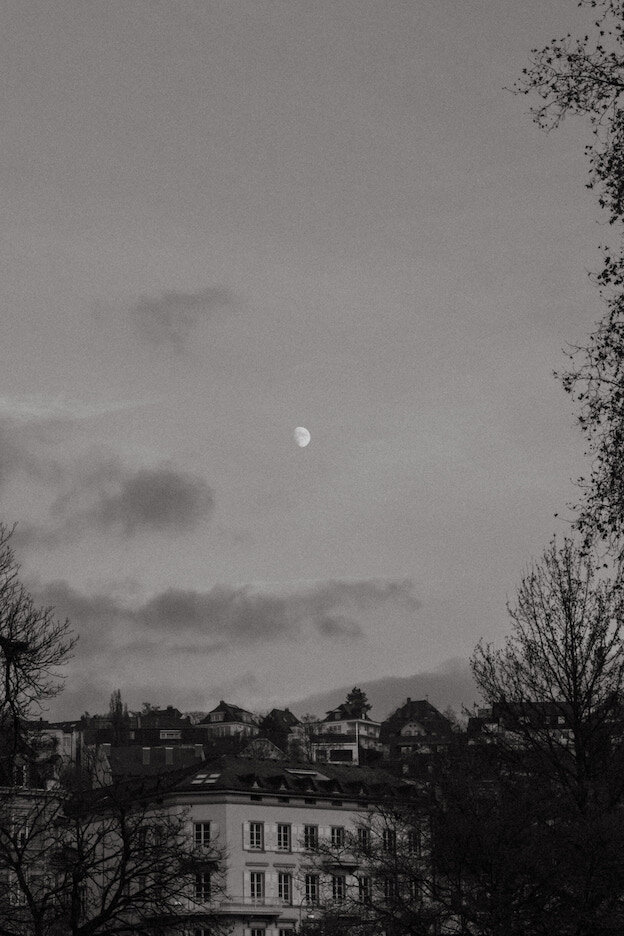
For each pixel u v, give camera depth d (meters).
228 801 115.62
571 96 35.78
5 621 55.94
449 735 59.84
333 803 121.19
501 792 55.09
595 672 57.19
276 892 115.69
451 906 52.97
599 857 51.12
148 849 52.66
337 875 60.84
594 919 51.19
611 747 56.28
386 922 54.72
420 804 57.47
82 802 53.91
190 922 52.88
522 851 51.84
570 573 59.22
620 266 36.66
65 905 51.75
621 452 37.09
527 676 58.56
